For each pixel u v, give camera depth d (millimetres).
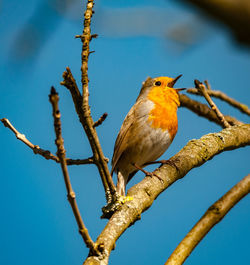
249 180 7289
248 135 9352
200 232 6656
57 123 5039
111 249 6047
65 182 5211
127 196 7004
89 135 6812
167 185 7652
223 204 6965
